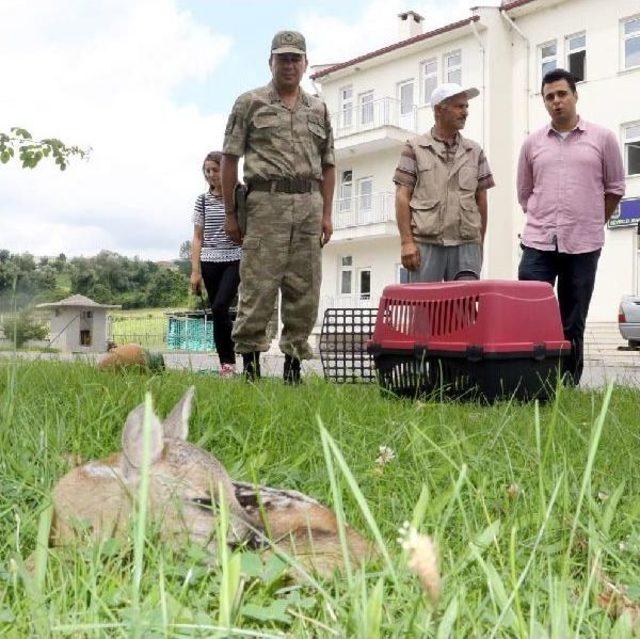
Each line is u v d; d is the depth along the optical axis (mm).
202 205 8094
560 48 24328
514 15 25094
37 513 2107
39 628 1490
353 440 3564
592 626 1678
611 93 23281
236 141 6219
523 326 5656
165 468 1937
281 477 3004
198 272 8188
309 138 6273
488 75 25000
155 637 1493
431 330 5887
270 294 6227
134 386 4730
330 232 6664
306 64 6285
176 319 27453
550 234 6648
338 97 30078
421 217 6602
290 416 4012
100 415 3602
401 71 27906
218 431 3598
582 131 6652
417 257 6605
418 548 1080
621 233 22234
